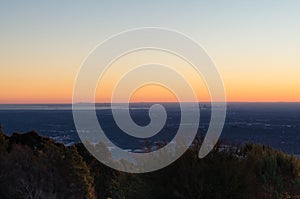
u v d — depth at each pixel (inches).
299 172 432.5
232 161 345.4
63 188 1354.6
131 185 396.5
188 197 333.1
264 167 417.1
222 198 328.8
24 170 1317.7
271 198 373.1
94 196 1397.6
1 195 1270.9
